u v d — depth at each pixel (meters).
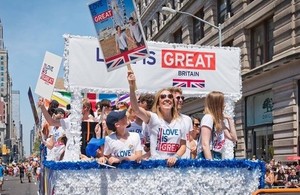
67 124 7.32
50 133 8.70
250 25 26.72
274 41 24.05
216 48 7.55
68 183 4.70
